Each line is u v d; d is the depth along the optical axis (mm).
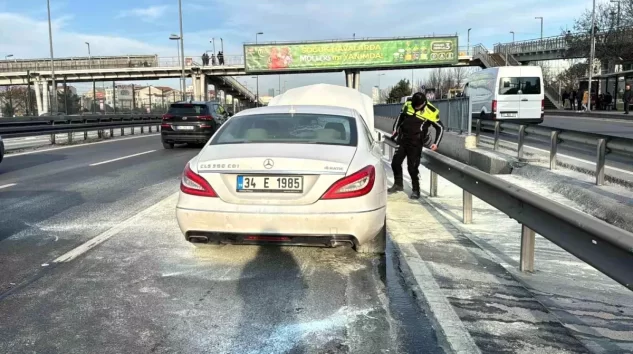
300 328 3461
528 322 3545
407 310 3754
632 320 3619
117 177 10461
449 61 53375
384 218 4602
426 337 3328
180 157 14641
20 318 3600
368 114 11703
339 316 3650
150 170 11625
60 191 8727
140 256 5031
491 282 4336
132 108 42219
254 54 53625
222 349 3174
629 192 7684
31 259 4918
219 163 4375
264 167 4266
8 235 5801
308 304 3863
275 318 3615
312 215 4156
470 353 3105
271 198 4258
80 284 4262
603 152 8227
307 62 53875
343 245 4305
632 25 38938
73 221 6504
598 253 3273
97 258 4965
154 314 3676
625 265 2988
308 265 4770
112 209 7258
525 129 11516
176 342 3262
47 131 18359
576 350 3145
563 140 9836
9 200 7887
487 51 54250
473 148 12773
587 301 3977
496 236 5926
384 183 4691
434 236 5824
